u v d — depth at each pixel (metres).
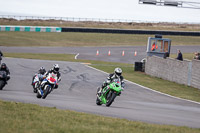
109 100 46.12
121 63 150.88
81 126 27.62
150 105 55.16
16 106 36.50
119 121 31.42
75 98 58.75
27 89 67.50
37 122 28.14
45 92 48.88
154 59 112.31
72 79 88.62
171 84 93.69
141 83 91.06
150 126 29.80
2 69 60.69
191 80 90.06
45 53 179.62
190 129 29.95
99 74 102.94
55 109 36.88
